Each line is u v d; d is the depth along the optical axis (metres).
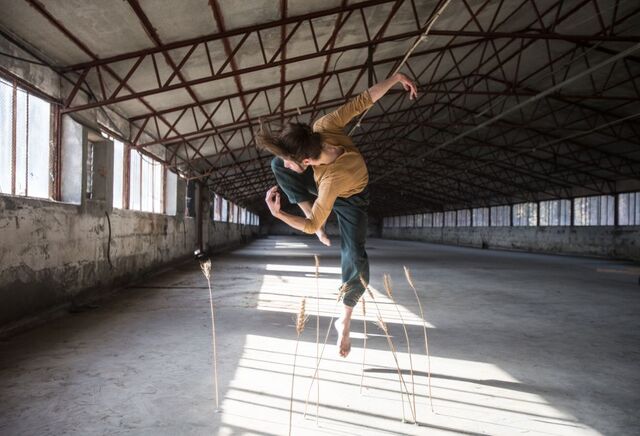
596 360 4.34
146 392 3.24
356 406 3.01
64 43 6.46
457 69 13.05
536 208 28.84
